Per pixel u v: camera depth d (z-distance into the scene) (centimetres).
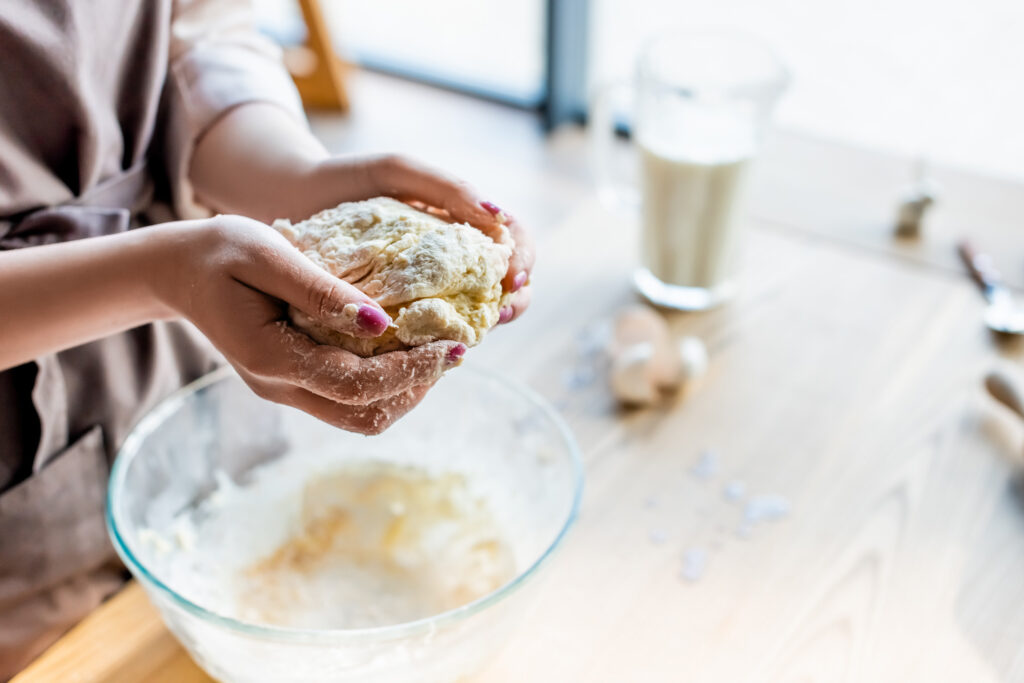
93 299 66
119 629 79
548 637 79
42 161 76
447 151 139
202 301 64
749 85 103
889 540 85
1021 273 111
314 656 68
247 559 81
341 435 88
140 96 80
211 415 82
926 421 95
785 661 77
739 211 105
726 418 96
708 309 108
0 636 79
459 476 85
